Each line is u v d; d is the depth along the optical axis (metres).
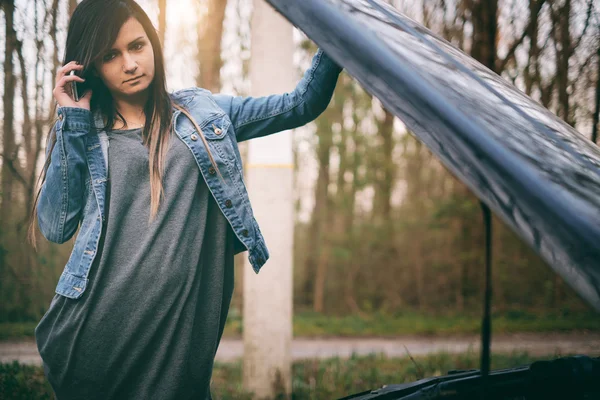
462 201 14.41
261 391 4.44
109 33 1.55
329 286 15.79
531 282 11.57
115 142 1.62
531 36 3.65
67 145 1.55
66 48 1.63
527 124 0.92
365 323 13.38
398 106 0.78
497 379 1.24
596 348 4.75
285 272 4.54
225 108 1.79
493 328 10.62
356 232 15.86
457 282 15.06
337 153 15.29
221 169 1.65
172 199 1.57
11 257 5.63
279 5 0.92
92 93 1.67
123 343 1.49
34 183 5.18
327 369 5.51
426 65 0.89
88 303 1.50
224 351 8.77
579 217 0.64
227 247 1.73
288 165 4.59
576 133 1.10
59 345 1.52
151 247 1.53
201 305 1.61
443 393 1.17
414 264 15.58
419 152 15.57
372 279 15.79
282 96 1.83
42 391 3.40
